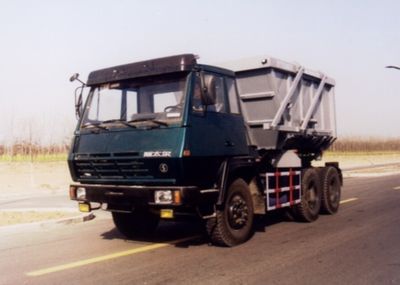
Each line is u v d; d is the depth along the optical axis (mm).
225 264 6453
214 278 5766
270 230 9172
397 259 6641
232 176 7844
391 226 9367
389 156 65250
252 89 9641
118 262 6711
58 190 21328
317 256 6867
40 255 7344
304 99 10844
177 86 7121
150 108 7289
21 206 14633
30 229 9914
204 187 7258
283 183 9430
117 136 7348
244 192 7973
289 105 9977
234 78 8203
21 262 6898
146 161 6898
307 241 7996
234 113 8023
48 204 15125
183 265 6434
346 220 10320
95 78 7977
